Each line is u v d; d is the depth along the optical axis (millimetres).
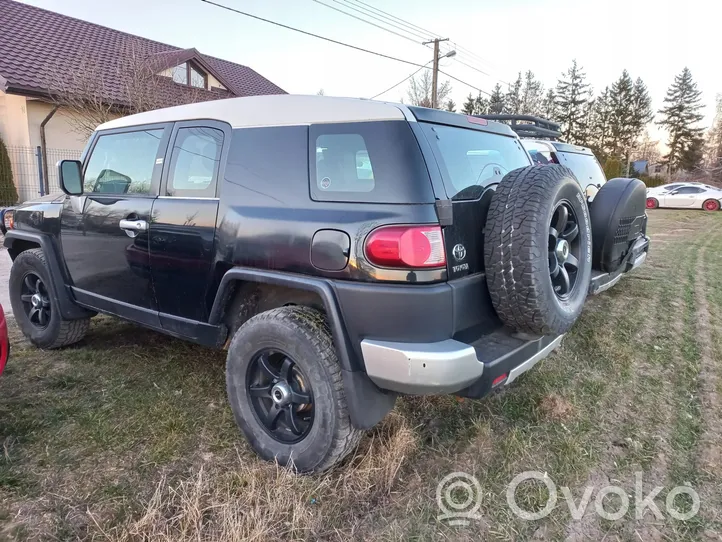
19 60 13562
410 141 2309
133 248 3283
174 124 3195
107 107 13750
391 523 2248
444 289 2215
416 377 2166
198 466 2607
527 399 3396
